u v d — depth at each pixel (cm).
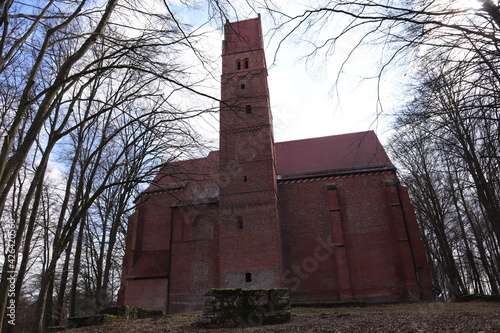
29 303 3278
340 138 3781
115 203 2564
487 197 1900
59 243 1255
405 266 2788
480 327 1062
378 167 3275
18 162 711
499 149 1225
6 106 1168
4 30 719
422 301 2664
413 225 2947
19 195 1866
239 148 3061
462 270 4466
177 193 3372
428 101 999
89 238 3055
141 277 3047
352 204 3158
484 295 2222
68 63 855
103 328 1537
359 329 1233
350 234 3050
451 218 3831
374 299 2788
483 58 844
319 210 3198
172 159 1583
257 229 2767
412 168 3278
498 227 1850
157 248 3256
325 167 3462
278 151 3844
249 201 2872
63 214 1706
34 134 752
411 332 1099
